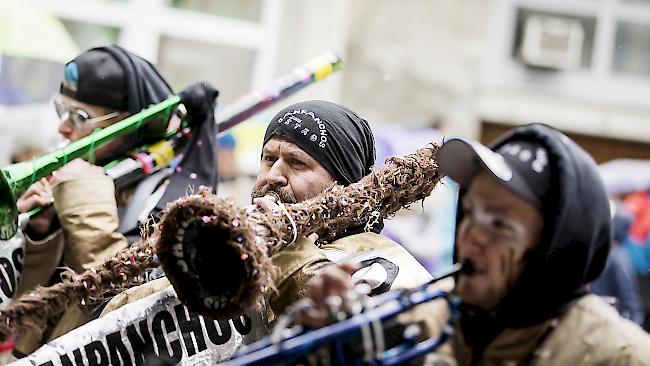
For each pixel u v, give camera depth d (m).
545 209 1.86
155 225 2.41
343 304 1.81
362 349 1.93
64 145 3.48
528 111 8.38
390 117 7.61
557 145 1.87
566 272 1.88
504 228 1.87
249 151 5.79
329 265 2.41
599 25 8.54
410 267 2.54
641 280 5.84
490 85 8.33
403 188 2.61
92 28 7.37
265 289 2.23
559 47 8.42
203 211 2.20
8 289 3.10
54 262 3.20
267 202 2.41
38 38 4.35
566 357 1.88
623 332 1.89
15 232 2.96
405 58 7.64
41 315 2.48
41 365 2.47
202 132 3.39
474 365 1.95
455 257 2.02
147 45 7.44
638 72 8.62
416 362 1.96
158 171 3.41
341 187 2.55
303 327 1.90
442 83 7.70
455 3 7.70
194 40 7.52
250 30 7.56
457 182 1.93
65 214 3.18
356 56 7.56
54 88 4.85
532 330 1.92
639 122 8.58
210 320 2.53
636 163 7.00
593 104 8.53
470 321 1.97
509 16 8.41
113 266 2.50
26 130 4.64
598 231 1.89
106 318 2.54
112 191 3.24
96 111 3.48
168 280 2.47
